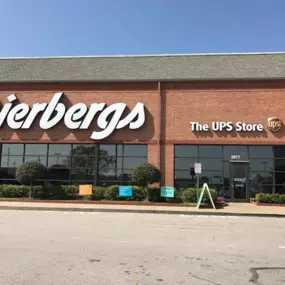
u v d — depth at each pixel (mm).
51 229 11852
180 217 16531
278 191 23062
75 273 6625
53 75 25938
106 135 23969
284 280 6453
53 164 24531
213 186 23500
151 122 24141
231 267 7305
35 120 24734
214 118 23812
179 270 6996
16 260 7504
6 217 15141
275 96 23594
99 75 25547
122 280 6266
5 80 25188
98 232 11430
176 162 23859
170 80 24344
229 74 24672
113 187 21891
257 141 23344
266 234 11867
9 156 24797
